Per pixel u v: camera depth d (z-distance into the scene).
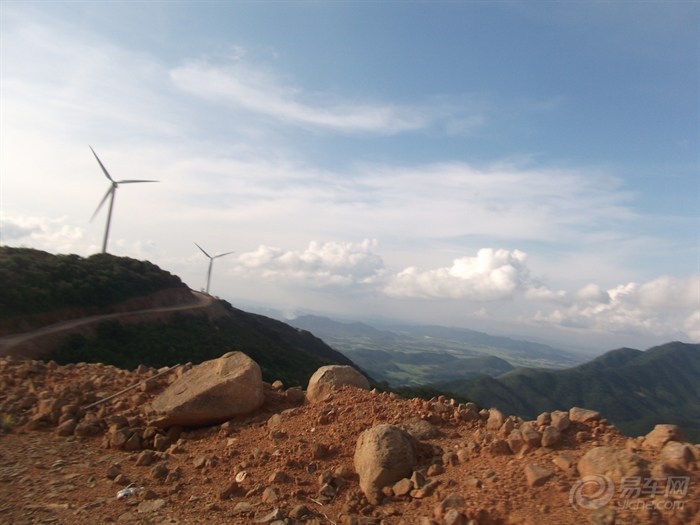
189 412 8.62
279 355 52.88
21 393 10.75
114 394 10.54
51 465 7.39
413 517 5.28
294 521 5.44
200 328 50.88
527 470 5.27
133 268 58.31
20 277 41.41
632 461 4.84
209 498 6.17
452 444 6.71
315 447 6.97
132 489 6.45
